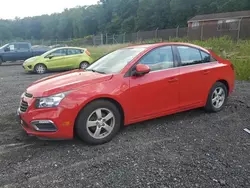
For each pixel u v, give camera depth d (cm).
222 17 3659
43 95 349
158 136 397
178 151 343
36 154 344
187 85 451
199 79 468
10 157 336
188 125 442
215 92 503
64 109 342
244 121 455
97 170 300
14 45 1928
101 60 484
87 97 353
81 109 353
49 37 9744
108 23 7769
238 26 2825
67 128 346
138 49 445
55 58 1371
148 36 3338
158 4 5738
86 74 413
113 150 352
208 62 497
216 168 297
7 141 388
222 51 1398
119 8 7556
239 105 550
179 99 446
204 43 1883
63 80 390
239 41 2002
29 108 353
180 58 456
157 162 315
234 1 4294
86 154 341
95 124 366
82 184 272
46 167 309
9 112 546
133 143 373
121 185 269
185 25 5228
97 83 370
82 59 1425
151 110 415
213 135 396
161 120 470
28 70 1338
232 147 352
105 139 374
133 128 432
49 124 345
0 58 1883
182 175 285
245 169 294
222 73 505
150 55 425
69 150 354
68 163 318
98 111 366
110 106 374
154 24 5812
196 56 482
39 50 2016
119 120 388
